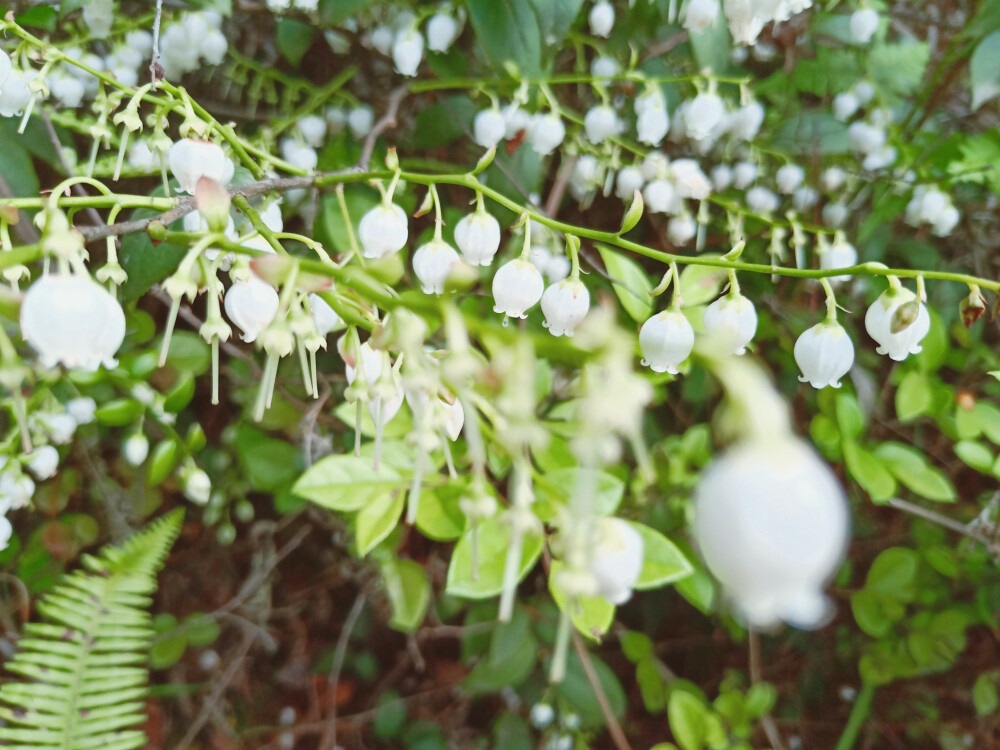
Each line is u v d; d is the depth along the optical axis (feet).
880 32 0.64
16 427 0.47
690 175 0.54
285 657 0.79
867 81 0.61
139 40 0.53
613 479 0.41
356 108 0.59
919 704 0.71
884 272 0.38
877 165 0.61
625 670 0.77
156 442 0.64
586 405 0.23
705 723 0.54
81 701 0.47
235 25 0.61
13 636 0.59
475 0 0.46
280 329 0.28
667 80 0.54
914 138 0.64
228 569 0.75
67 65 0.50
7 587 0.61
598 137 0.55
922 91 0.64
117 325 0.30
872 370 0.67
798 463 0.21
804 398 0.64
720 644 0.75
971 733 0.69
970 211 0.66
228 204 0.29
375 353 0.34
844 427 0.51
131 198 0.34
